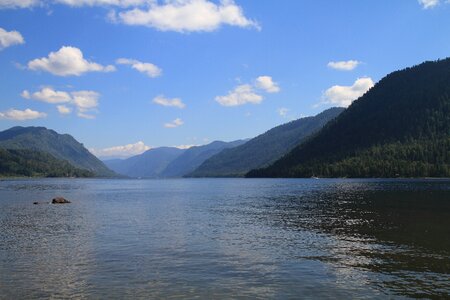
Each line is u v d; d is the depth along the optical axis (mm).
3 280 27484
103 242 41031
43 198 112000
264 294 24531
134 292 24984
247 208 78250
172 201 100875
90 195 130875
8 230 49594
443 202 82938
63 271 29703
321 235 44375
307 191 136250
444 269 29438
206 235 45125
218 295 24406
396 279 27172
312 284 26328
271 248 37500
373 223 53125
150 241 41469
